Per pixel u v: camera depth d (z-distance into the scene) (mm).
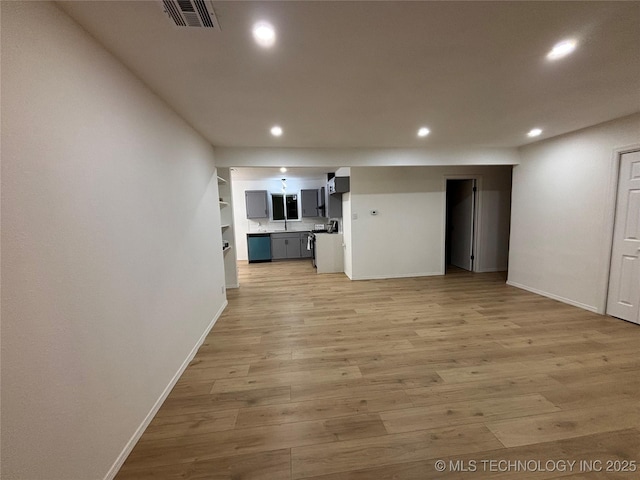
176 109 2330
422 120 2867
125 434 1524
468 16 1297
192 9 1193
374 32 1410
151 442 1629
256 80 1902
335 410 1866
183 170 2525
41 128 1055
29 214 992
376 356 2557
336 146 4004
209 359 2564
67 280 1155
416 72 1854
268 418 1806
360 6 1205
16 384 930
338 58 1654
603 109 2670
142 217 1772
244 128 2959
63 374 1124
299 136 3383
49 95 1098
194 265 2719
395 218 5371
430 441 1595
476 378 2178
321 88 2057
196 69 1723
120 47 1463
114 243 1476
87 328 1263
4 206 903
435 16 1292
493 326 3115
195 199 2822
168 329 2098
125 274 1567
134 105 1729
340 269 6195
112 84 1512
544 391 2000
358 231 5328
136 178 1720
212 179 3543
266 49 1539
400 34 1435
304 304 4059
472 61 1729
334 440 1617
